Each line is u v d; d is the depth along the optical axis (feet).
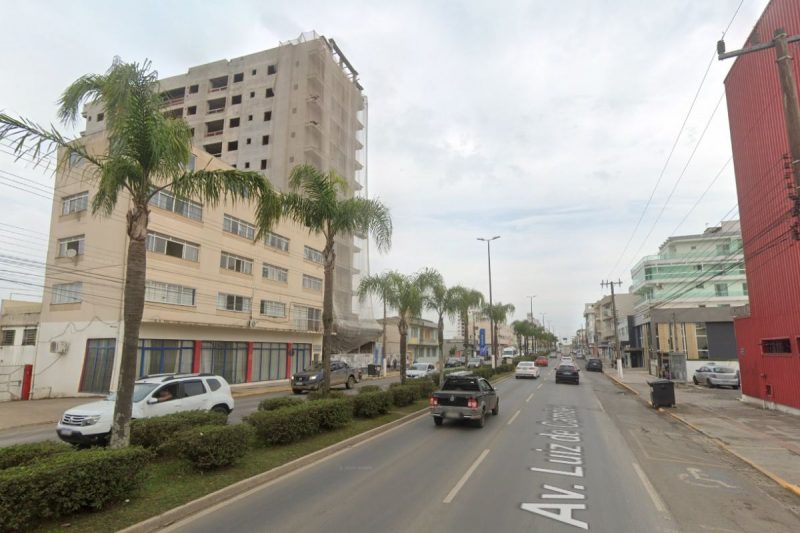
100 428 35.04
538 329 340.18
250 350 113.29
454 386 51.42
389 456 33.37
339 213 52.21
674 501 23.76
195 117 196.03
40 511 18.45
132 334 27.68
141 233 28.84
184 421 32.45
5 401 73.82
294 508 22.00
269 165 181.27
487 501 23.08
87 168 33.22
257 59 193.36
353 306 193.88
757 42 64.34
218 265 103.09
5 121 27.35
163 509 20.88
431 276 92.22
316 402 41.09
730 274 185.06
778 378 62.13
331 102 195.93
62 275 88.79
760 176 64.75
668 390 65.72
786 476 29.04
